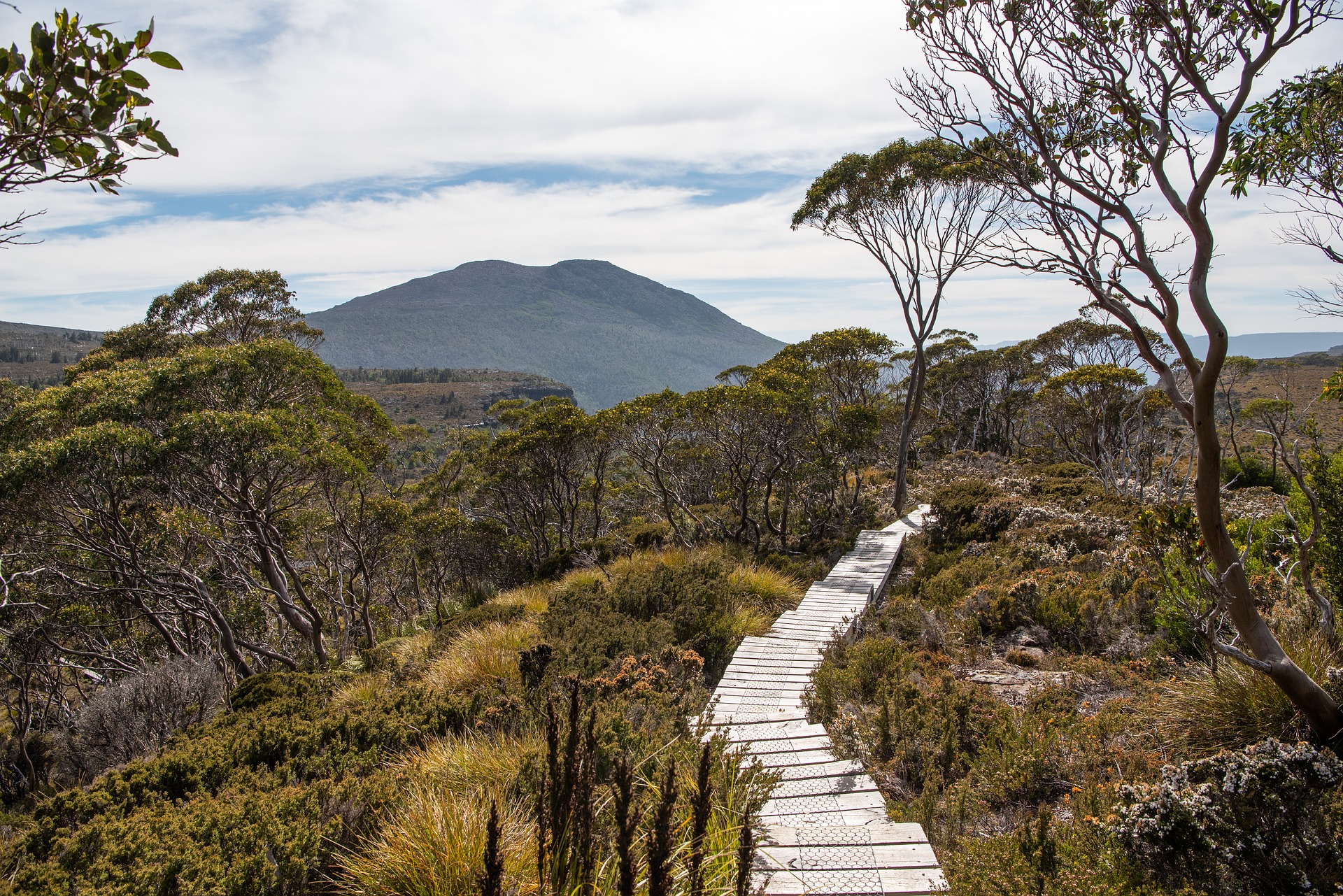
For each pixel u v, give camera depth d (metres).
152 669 10.25
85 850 3.71
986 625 8.67
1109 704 5.82
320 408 16.89
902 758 5.53
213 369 14.51
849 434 17.91
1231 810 3.51
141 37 2.00
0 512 12.93
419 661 9.82
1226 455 20.44
